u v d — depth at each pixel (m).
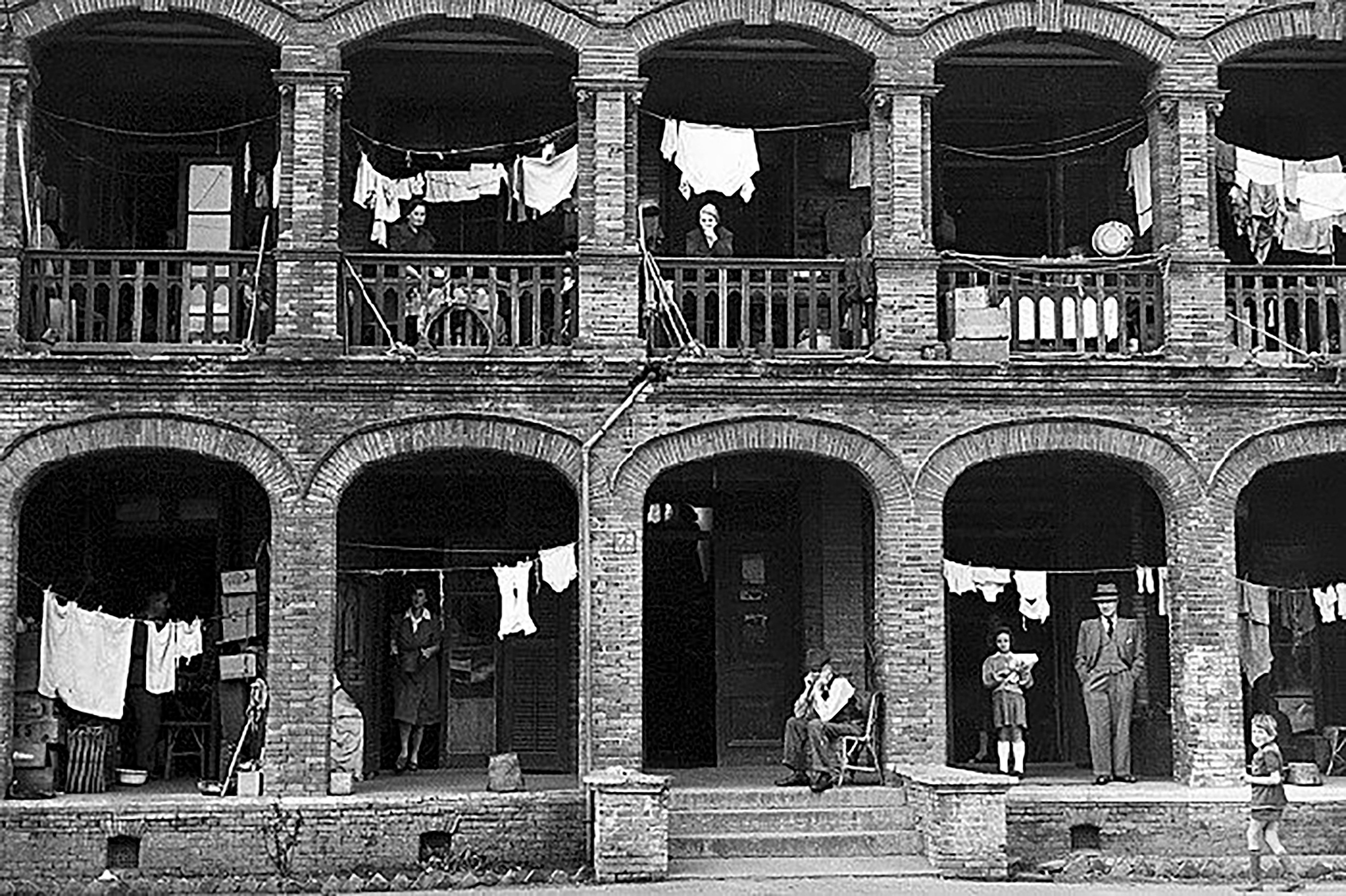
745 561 22.17
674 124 19.70
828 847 17.73
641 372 18.48
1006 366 18.80
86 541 21.44
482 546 22.00
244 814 17.48
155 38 20.72
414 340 20.30
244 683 19.88
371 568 21.53
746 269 19.23
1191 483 18.94
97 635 18.58
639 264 18.86
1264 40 19.66
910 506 18.69
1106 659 19.58
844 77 22.23
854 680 21.42
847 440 18.77
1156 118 19.77
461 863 17.59
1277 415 19.06
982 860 16.95
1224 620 18.80
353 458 18.28
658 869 16.72
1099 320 19.56
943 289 20.47
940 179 22.52
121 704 18.56
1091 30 19.45
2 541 17.80
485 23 19.08
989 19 19.42
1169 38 19.58
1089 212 22.64
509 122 22.23
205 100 21.86
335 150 18.83
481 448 18.41
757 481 21.89
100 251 19.17
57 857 17.30
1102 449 18.92
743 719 21.94
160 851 17.38
